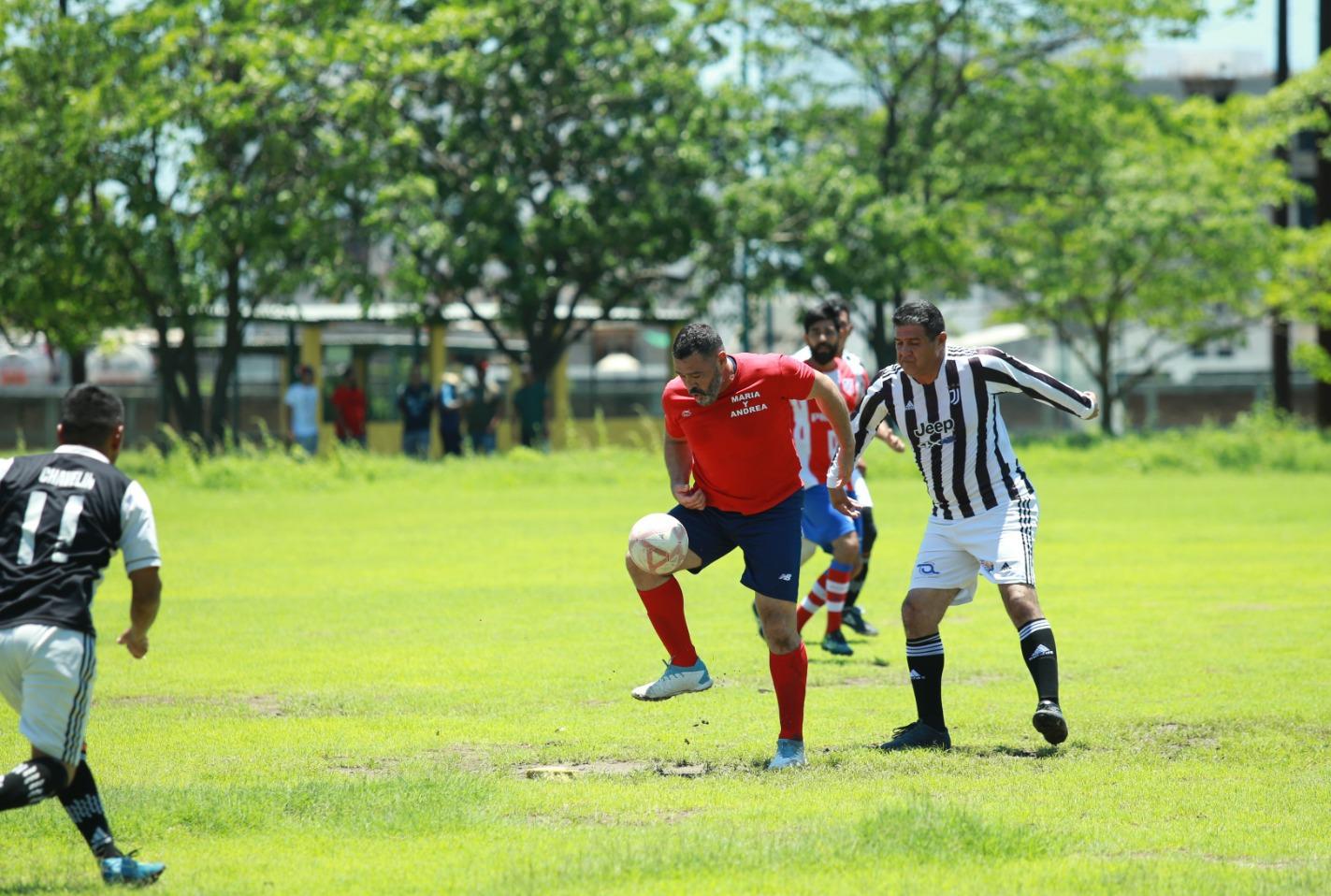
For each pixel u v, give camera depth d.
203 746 25.02
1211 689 30.23
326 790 21.02
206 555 58.22
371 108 110.19
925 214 130.25
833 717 27.84
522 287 123.31
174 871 17.38
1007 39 136.88
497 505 82.12
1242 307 136.62
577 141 127.38
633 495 89.62
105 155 103.12
